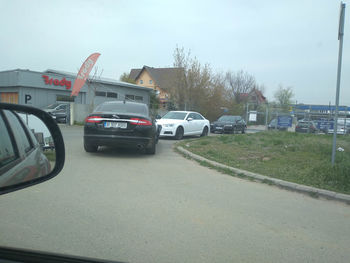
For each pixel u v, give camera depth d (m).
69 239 3.36
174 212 4.31
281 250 3.32
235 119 21.70
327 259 3.16
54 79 24.72
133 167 7.12
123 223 3.85
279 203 4.95
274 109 24.02
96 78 28.22
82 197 4.76
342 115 22.20
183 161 8.23
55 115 21.41
